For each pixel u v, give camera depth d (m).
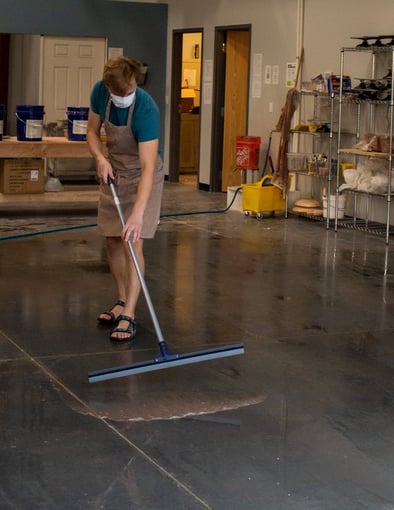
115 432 3.40
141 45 12.17
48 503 2.80
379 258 7.16
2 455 3.15
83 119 8.74
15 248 7.08
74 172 11.79
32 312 5.12
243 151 10.21
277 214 9.59
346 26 9.04
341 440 3.38
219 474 3.04
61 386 3.91
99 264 6.52
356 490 2.95
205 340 4.69
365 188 8.17
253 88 10.55
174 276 6.24
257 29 10.40
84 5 11.76
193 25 11.67
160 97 12.41
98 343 4.56
